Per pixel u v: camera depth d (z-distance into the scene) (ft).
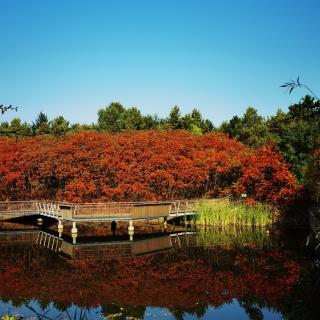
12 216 122.83
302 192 96.68
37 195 127.65
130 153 115.55
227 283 56.49
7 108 19.20
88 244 86.63
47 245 86.94
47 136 149.18
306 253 74.69
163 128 194.90
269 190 103.30
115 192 111.86
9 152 126.62
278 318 42.32
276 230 98.48
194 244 85.25
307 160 97.40
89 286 56.03
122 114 222.89
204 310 45.39
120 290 53.93
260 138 162.61
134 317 43.06
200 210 105.70
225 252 77.10
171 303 47.98
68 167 115.96
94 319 42.14
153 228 106.01
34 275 62.18
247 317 42.65
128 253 78.95
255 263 67.87
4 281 58.54
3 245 86.84
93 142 119.65
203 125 213.66
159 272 63.87
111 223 104.47
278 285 54.70
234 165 110.73
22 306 46.93
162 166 116.57
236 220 104.06
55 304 47.85
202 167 116.06
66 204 102.78
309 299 48.37
